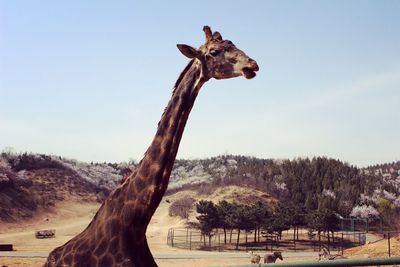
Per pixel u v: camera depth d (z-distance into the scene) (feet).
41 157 319.88
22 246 146.20
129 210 21.59
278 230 180.24
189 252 147.54
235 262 114.32
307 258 127.65
